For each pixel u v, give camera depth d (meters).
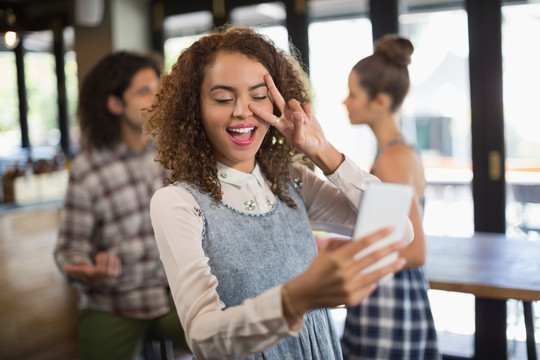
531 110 2.96
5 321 3.23
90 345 2.07
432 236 2.70
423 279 1.70
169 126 1.06
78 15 4.05
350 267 0.67
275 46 1.11
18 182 3.85
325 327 1.11
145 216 2.15
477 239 2.59
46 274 3.48
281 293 0.73
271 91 1.01
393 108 1.79
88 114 2.15
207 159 1.04
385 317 1.63
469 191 3.21
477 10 3.00
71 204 2.08
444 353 3.12
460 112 3.15
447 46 3.12
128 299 2.08
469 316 3.24
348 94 1.86
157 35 4.27
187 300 0.87
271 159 1.15
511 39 2.96
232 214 1.03
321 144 1.06
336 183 1.08
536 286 1.82
